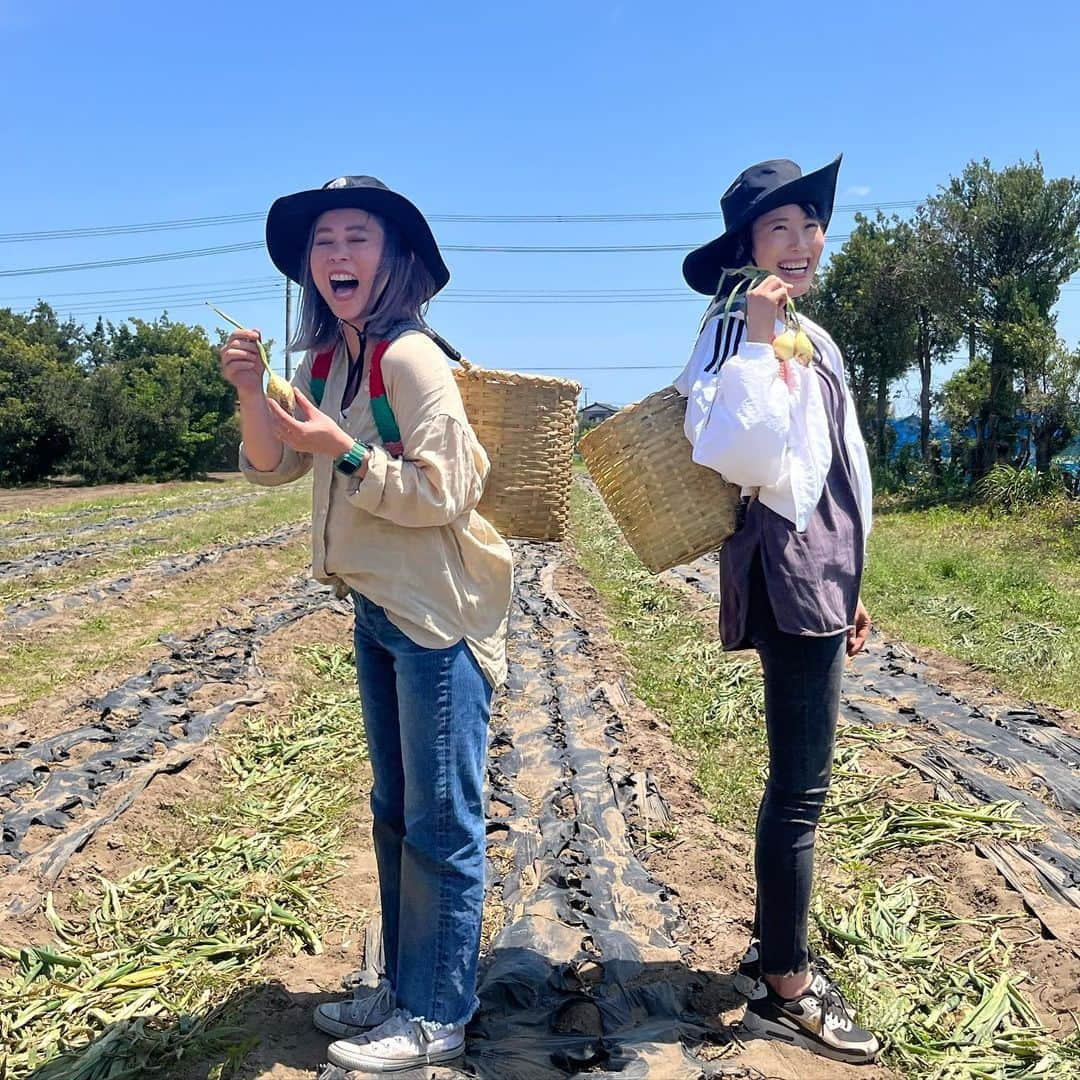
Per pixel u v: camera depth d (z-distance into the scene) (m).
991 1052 3.10
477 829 2.88
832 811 5.17
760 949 3.09
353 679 8.24
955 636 9.48
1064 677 7.83
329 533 2.77
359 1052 2.77
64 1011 3.31
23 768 5.65
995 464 24.61
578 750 6.20
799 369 2.80
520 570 14.26
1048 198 25.89
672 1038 3.06
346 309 2.74
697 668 8.23
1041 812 5.15
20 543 16.83
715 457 2.70
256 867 4.54
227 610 10.53
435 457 2.60
